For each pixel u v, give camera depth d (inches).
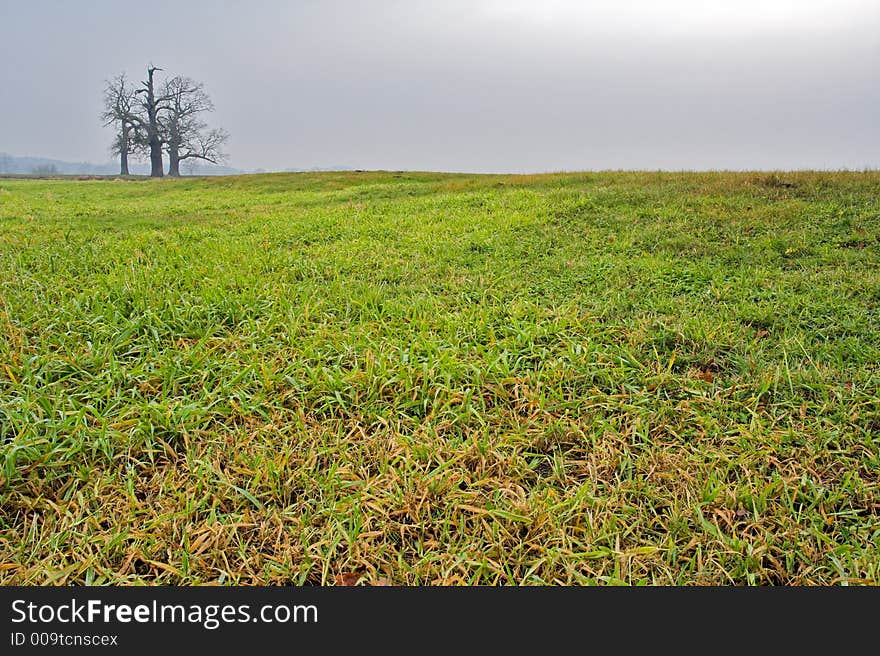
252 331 172.6
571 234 308.0
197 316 180.2
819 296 193.3
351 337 167.2
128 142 2117.4
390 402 137.1
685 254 257.1
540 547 95.5
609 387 143.7
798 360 153.6
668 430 126.6
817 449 117.9
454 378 145.8
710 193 382.9
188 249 284.2
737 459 116.7
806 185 375.2
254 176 1113.4
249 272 236.7
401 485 110.9
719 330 169.5
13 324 168.6
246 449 119.7
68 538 98.8
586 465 116.9
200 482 109.6
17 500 106.3
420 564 93.7
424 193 620.7
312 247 302.0
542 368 151.6
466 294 211.3
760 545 96.7
